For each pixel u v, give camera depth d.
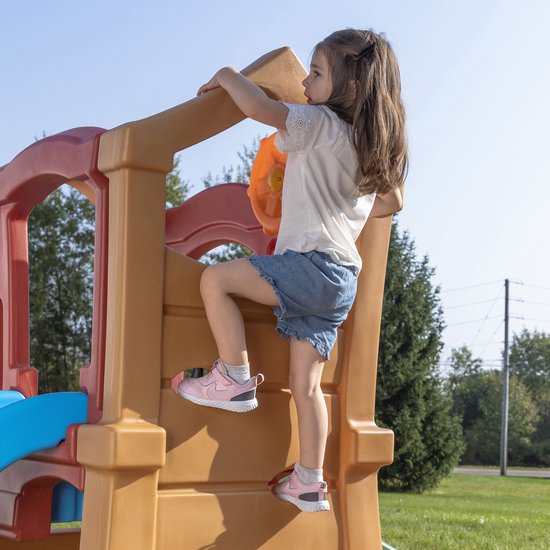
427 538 7.51
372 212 2.68
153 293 2.28
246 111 2.28
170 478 2.29
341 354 2.70
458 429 16.05
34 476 2.59
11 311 3.07
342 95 2.37
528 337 50.53
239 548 2.39
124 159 2.25
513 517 9.91
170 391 2.32
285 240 2.34
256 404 2.32
